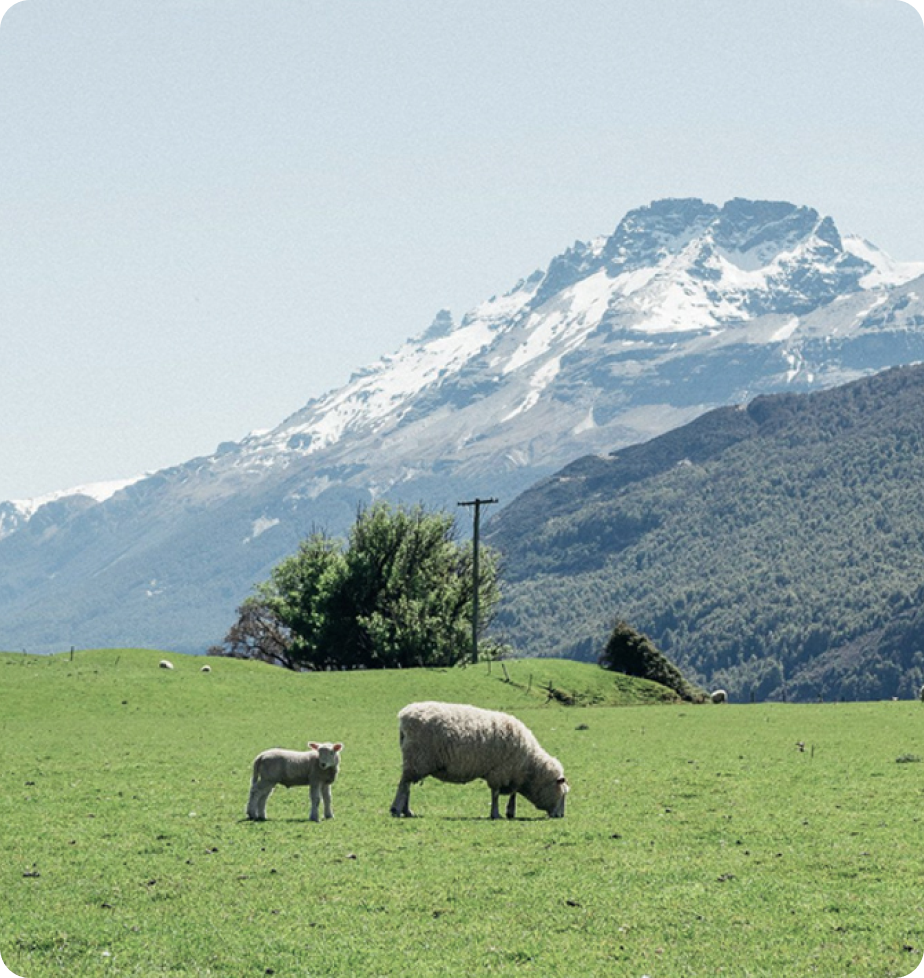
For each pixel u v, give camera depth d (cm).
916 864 2588
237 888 2438
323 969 1969
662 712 7700
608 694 10169
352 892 2402
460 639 11969
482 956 2023
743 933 2123
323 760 3194
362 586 12156
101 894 2400
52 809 3400
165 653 10325
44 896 2394
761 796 3625
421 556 12306
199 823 3162
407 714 3319
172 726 6425
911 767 4312
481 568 12575
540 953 2036
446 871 2566
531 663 10625
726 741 5434
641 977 1912
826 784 3881
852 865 2589
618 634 11150
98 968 1975
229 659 10325
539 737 5691
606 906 2292
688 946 2061
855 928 2144
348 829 3066
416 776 3306
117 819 3234
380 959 2009
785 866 2598
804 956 2000
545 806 3322
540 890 2400
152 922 2214
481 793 3800
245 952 2050
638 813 3328
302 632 12450
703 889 2397
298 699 8425
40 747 5222
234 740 5578
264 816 3250
